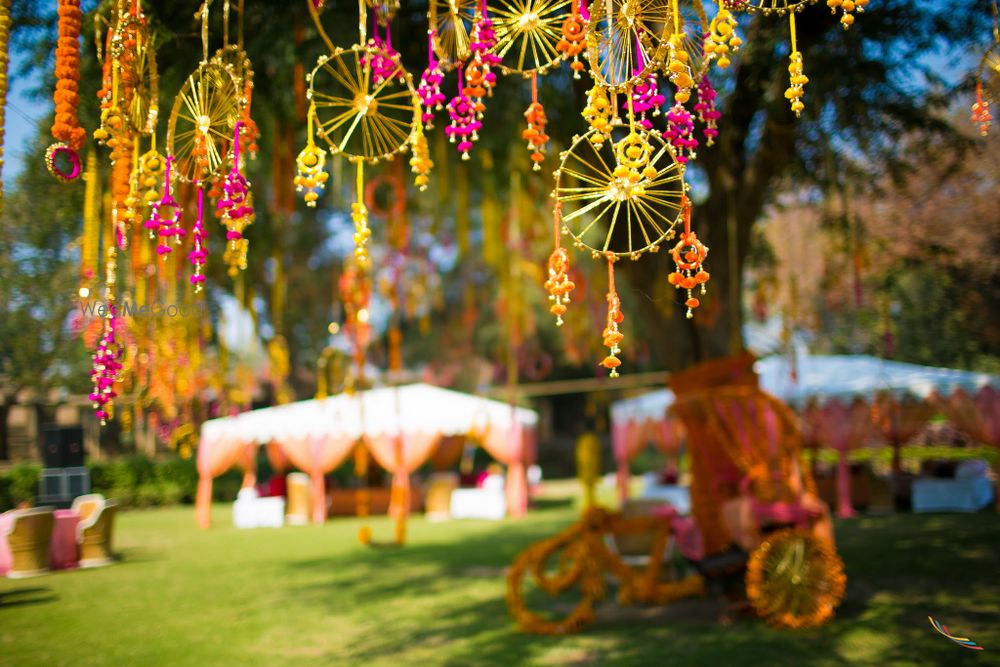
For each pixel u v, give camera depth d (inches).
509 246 473.1
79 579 335.0
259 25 228.4
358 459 586.6
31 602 284.5
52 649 215.9
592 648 206.5
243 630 237.8
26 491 516.7
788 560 221.6
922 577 268.7
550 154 289.6
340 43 222.8
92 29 177.0
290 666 197.2
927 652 184.5
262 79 255.0
